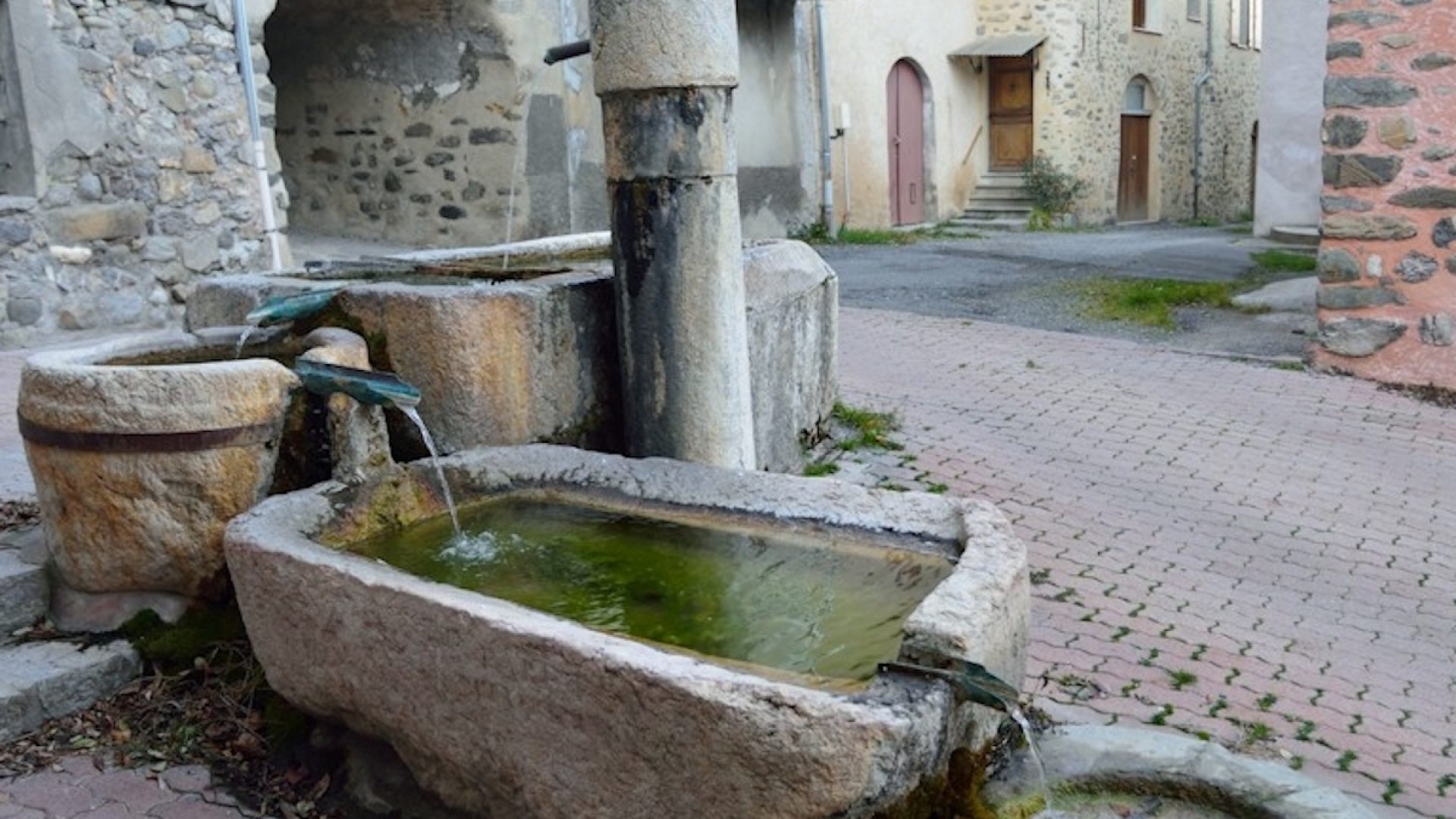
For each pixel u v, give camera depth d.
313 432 3.15
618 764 2.15
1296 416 6.06
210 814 2.65
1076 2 16.19
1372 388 6.61
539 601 2.71
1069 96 16.30
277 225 8.30
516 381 3.55
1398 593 4.17
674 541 2.98
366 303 3.56
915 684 2.09
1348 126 6.67
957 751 2.19
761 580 2.76
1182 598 4.01
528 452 3.33
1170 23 18.66
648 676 2.06
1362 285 6.73
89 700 3.03
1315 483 5.15
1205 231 15.91
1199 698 3.34
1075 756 2.51
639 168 3.56
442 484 3.15
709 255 3.58
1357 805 2.33
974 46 16.19
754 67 12.75
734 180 3.63
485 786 2.41
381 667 2.49
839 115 14.09
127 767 2.82
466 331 3.45
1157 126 18.52
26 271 6.93
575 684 2.17
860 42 14.43
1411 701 3.43
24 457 4.51
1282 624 3.87
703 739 2.02
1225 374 6.80
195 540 3.08
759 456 4.47
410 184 10.59
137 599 3.22
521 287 3.65
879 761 1.94
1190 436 5.66
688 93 3.50
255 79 8.05
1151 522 4.65
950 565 2.66
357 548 2.95
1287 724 3.23
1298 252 11.67
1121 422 5.84
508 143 10.21
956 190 16.58
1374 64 6.54
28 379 3.14
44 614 3.29
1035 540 4.41
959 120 16.47
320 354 3.20
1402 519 4.80
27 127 6.90
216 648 3.12
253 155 8.08
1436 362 6.57
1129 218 18.28
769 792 1.98
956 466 5.11
